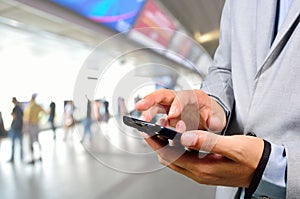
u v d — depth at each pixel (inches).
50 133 157.2
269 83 16.8
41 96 158.7
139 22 88.7
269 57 17.1
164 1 91.4
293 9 16.3
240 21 21.3
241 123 19.7
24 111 160.1
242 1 21.9
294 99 15.0
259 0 20.0
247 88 19.7
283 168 12.9
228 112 19.7
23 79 159.8
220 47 25.9
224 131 18.7
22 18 107.6
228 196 21.7
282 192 13.4
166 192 90.7
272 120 15.9
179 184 95.3
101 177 110.1
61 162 128.9
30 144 151.4
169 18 95.3
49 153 140.3
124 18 87.4
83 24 99.7
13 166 131.9
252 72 19.2
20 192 104.9
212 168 13.5
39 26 114.9
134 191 94.9
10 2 92.9
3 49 151.7
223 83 22.1
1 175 121.5
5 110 157.6
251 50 19.9
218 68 23.9
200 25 103.4
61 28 112.5
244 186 14.4
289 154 13.2
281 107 15.5
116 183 103.3
